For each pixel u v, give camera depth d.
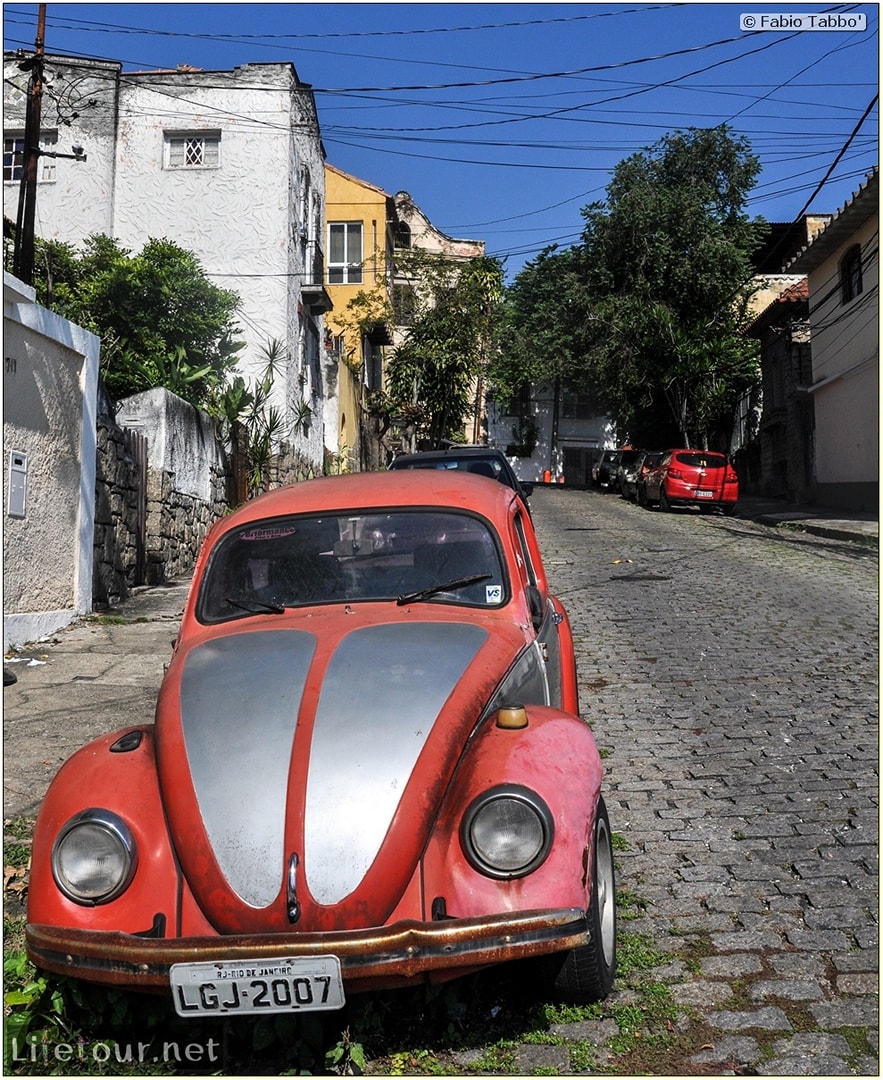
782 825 5.03
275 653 3.65
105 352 14.77
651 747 6.34
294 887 2.92
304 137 22.39
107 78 20.84
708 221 37.09
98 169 20.86
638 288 37.00
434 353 34.56
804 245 33.38
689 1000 3.50
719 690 7.70
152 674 8.24
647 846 4.82
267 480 18.64
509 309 44.97
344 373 28.42
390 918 2.97
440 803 3.12
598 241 38.12
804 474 29.73
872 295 22.84
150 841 3.12
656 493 27.77
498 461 13.19
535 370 43.50
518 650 3.96
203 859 3.00
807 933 3.95
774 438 33.09
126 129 20.95
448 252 46.69
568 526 22.72
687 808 5.30
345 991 2.88
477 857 3.00
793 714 6.98
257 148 20.86
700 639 9.61
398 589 4.21
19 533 9.20
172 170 20.92
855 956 3.77
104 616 10.73
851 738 6.39
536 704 4.05
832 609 11.13
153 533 13.21
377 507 4.47
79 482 10.50
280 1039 3.30
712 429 41.03
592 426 48.72
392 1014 3.40
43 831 3.17
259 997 2.81
